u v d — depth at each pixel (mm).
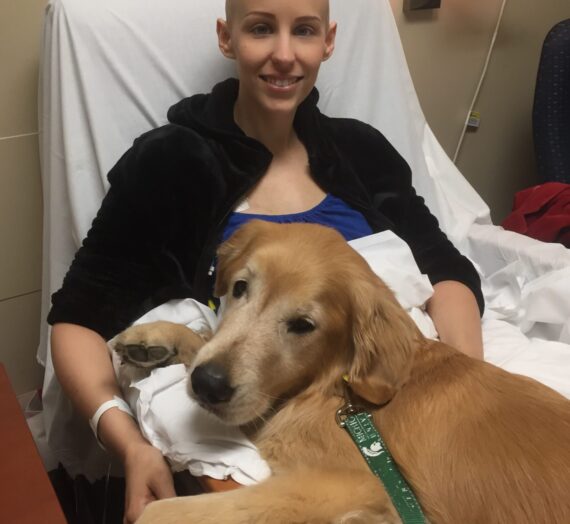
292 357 960
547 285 1486
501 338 1414
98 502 1580
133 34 1395
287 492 843
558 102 2256
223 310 1072
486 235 1791
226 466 925
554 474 828
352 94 1743
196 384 896
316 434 945
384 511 847
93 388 1108
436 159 1966
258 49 1255
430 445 891
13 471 928
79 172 1395
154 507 830
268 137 1391
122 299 1219
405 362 968
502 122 2613
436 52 2281
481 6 2295
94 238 1240
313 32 1289
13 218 1625
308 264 960
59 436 1473
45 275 1508
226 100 1369
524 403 924
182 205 1271
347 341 987
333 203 1423
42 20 1480
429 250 1514
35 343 1796
